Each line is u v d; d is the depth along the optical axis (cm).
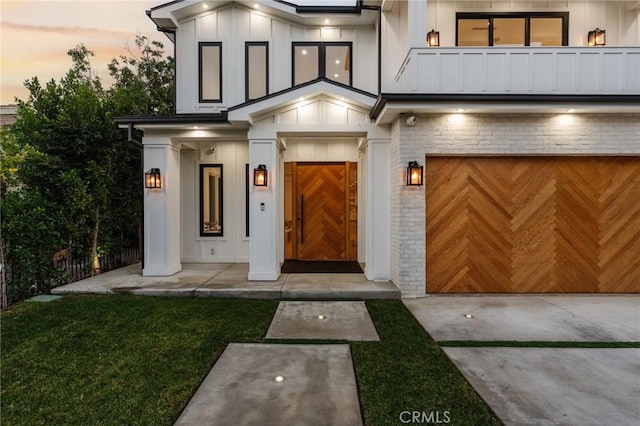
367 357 346
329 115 652
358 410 257
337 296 570
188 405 263
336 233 895
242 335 404
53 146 701
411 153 579
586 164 586
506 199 591
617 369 322
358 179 851
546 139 572
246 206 878
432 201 591
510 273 593
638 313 489
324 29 842
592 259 590
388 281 641
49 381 300
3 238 537
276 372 314
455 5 747
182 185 878
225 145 876
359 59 841
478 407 261
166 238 695
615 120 568
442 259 593
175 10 806
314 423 241
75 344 376
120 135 766
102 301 538
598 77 557
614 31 744
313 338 397
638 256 588
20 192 605
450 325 442
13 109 1258
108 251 757
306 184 895
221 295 572
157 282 634
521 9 744
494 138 574
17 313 478
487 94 526
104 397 275
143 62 1627
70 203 663
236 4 834
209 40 838
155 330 418
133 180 827
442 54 565
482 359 343
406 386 291
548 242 591
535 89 561
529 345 378
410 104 538
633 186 586
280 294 569
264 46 841
